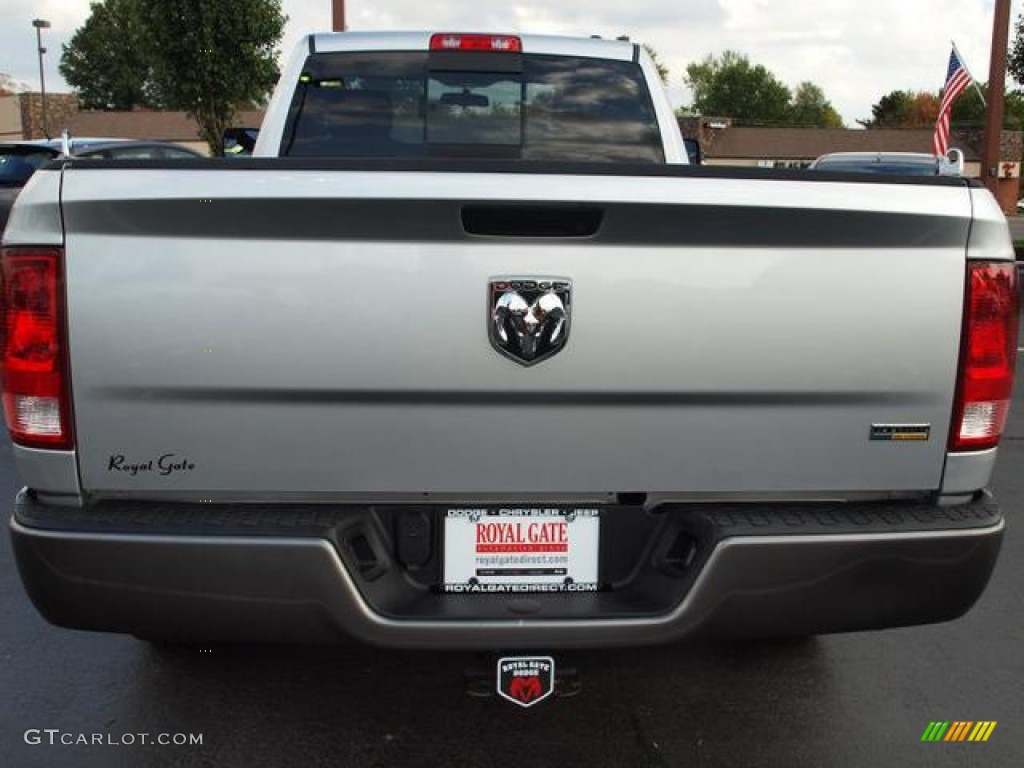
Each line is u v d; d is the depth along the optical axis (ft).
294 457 7.32
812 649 11.57
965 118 273.75
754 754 9.35
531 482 7.47
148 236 7.00
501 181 7.04
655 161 13.58
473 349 7.18
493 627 7.32
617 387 7.30
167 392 7.18
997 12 62.54
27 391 7.18
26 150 36.76
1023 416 23.65
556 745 9.46
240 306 7.06
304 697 10.31
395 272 7.08
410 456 7.36
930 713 10.13
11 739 9.48
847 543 7.44
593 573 7.86
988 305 7.48
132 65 252.21
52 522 7.24
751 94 318.04
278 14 66.23
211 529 7.21
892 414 7.56
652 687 10.62
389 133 13.48
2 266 7.16
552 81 13.62
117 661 11.09
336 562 7.22
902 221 7.29
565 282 7.16
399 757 9.23
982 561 7.69
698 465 7.52
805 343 7.36
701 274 7.23
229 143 15.43
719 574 7.40
